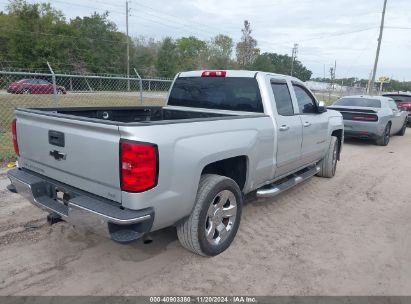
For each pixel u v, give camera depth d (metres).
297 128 4.90
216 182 3.44
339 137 7.13
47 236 4.00
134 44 60.53
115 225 2.79
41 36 45.72
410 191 6.41
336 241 4.21
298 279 3.37
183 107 5.17
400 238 4.37
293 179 5.17
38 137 3.40
